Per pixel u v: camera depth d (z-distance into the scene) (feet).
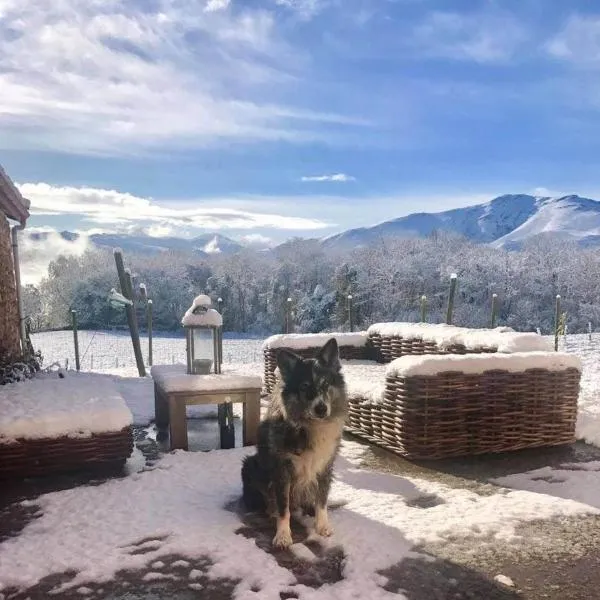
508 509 13.20
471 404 17.74
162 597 9.41
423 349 26.55
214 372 20.66
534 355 18.53
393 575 10.14
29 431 15.60
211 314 20.45
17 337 31.01
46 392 18.80
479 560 10.74
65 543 11.30
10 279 29.63
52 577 10.06
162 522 12.34
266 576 9.98
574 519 12.69
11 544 11.27
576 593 9.61
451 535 11.82
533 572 10.30
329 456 12.34
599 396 24.40
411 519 12.66
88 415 16.30
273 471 12.14
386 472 16.40
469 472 16.31
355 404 20.68
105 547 11.10
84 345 71.10
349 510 13.25
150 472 15.92
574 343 51.39
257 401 19.35
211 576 10.05
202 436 20.98
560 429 18.94
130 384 31.89
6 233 29.07
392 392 18.06
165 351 66.18
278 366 12.95
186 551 10.96
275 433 12.25
